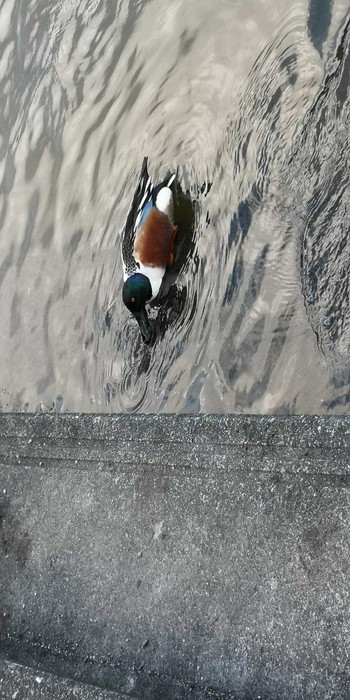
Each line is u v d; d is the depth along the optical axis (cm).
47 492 322
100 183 570
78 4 661
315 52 439
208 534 266
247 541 255
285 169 425
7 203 653
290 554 244
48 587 308
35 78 679
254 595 248
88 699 250
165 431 287
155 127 536
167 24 563
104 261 539
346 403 348
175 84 536
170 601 269
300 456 249
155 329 475
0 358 595
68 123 624
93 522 302
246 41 497
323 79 426
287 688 232
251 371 400
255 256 423
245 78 484
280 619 240
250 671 241
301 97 435
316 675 228
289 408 371
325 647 229
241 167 457
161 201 489
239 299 424
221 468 269
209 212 465
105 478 304
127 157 550
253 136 457
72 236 577
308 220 398
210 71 514
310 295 381
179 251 473
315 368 366
